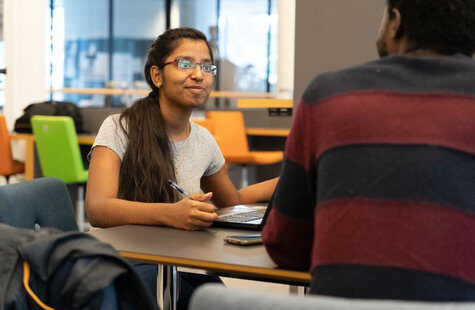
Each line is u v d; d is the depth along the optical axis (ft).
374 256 3.54
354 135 3.71
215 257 4.80
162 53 7.04
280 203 4.26
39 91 25.31
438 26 4.02
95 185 6.63
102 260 3.40
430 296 3.47
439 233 3.53
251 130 21.52
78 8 42.78
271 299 2.59
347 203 3.65
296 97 8.74
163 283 5.32
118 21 43.42
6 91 24.97
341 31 8.48
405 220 3.55
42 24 25.36
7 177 20.01
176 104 7.05
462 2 4.01
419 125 3.67
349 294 3.54
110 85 28.89
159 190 6.79
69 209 6.59
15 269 3.56
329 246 3.66
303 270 4.49
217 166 7.58
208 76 7.08
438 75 3.84
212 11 42.14
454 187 3.60
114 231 5.71
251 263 4.64
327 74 4.00
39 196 6.31
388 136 3.67
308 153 3.95
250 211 6.57
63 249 3.47
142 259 4.90
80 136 19.27
